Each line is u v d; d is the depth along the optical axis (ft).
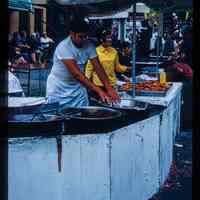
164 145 16.20
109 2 14.67
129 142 12.50
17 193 10.41
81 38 13.57
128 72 20.13
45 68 37.68
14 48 39.88
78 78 13.46
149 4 18.85
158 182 15.31
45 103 11.48
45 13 53.78
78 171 10.94
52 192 10.74
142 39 40.60
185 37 26.96
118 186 11.97
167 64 26.63
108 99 13.44
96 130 11.00
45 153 10.57
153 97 17.07
